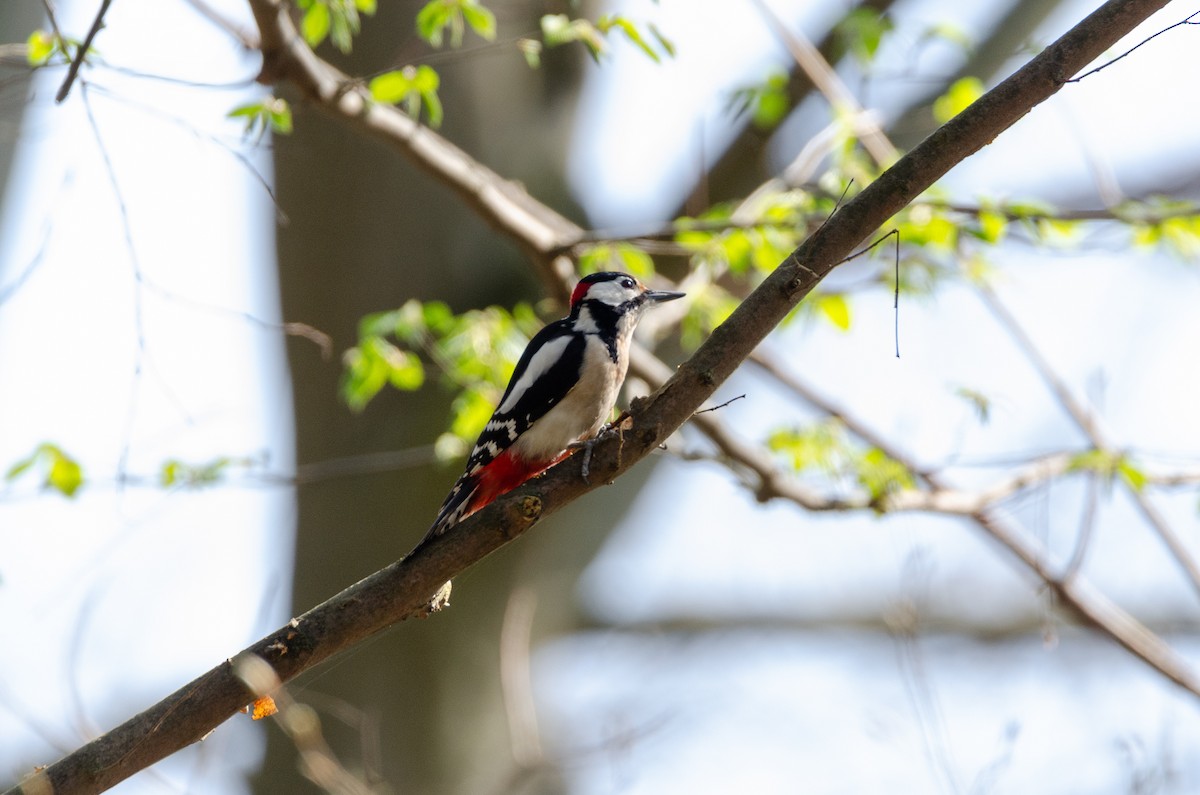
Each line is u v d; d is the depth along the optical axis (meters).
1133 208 11.12
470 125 14.01
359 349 11.54
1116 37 6.59
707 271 11.97
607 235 11.21
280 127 9.73
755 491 11.88
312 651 6.05
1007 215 10.59
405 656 13.61
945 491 12.20
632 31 9.97
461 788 13.46
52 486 10.51
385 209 13.55
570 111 14.77
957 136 6.59
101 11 7.75
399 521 13.40
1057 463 12.37
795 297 6.59
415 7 12.88
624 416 6.65
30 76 9.34
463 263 13.69
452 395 13.59
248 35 10.10
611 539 17.53
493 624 14.01
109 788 5.80
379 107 10.52
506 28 13.51
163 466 10.78
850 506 11.77
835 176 11.33
